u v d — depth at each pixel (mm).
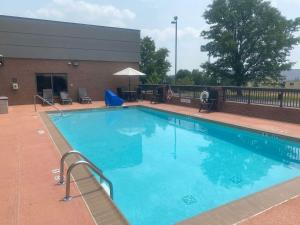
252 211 3686
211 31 38469
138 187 5742
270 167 6930
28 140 7895
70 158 6145
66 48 18656
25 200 4074
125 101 19531
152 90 19594
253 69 37188
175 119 13648
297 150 7781
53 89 18578
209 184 5871
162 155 7961
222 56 37969
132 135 10430
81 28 19094
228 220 3463
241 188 5672
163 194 5406
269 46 35062
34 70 17719
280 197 4105
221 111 13516
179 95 16688
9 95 17125
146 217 4543
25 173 5223
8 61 16859
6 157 6277
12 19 16766
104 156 7918
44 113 13516
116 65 20750
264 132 8828
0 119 11656
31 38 17438
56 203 3955
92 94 20000
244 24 36469
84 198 4102
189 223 3414
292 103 10156
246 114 12133
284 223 3385
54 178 4934
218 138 9875
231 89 12875
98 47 19859
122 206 4914
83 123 12766
